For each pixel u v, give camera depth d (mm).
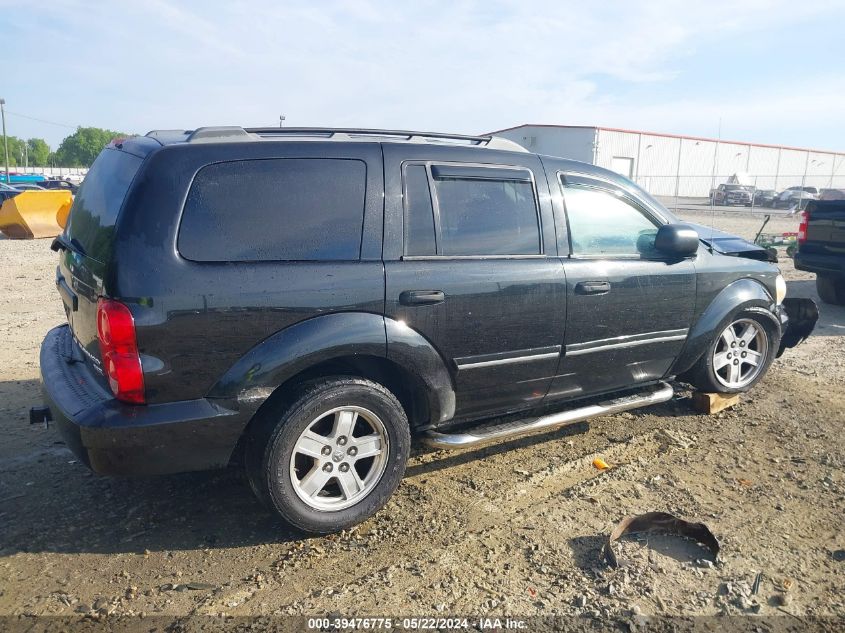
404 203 3451
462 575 3041
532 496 3773
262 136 3346
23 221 17203
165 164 2979
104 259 2898
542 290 3799
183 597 2885
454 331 3539
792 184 40094
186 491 3807
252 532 3402
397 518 3535
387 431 3408
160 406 2949
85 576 3021
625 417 4930
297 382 3250
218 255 3008
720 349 4945
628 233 4309
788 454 4340
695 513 3596
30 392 5262
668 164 44656
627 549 3232
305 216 3209
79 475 3955
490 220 3719
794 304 5762
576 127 42219
